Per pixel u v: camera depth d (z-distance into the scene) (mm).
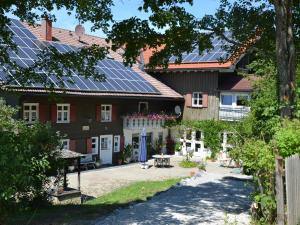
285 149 8266
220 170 26094
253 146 8938
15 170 7297
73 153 18141
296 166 8102
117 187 21719
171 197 13773
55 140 11641
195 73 35562
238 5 13164
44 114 26531
